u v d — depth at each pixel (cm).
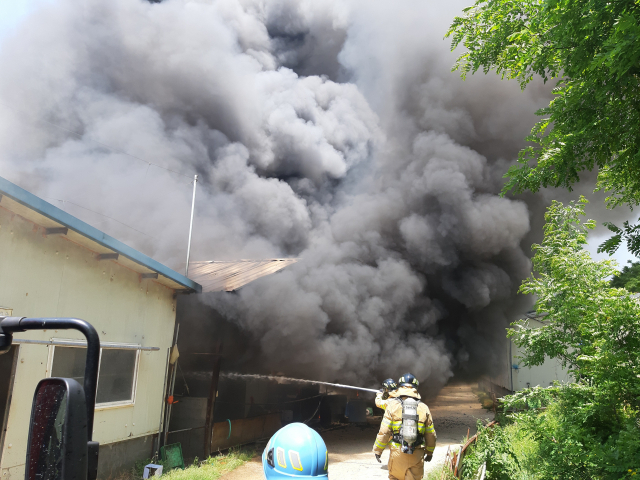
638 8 297
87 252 670
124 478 705
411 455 394
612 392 493
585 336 582
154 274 787
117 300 730
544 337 662
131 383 757
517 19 447
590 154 400
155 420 812
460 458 598
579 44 340
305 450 209
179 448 848
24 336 555
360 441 1227
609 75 330
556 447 543
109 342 703
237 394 1208
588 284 615
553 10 346
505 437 679
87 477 122
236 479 784
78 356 646
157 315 839
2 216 535
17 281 553
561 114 390
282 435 219
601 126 370
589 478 491
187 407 945
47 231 595
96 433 664
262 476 807
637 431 427
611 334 491
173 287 882
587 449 499
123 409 726
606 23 320
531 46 407
